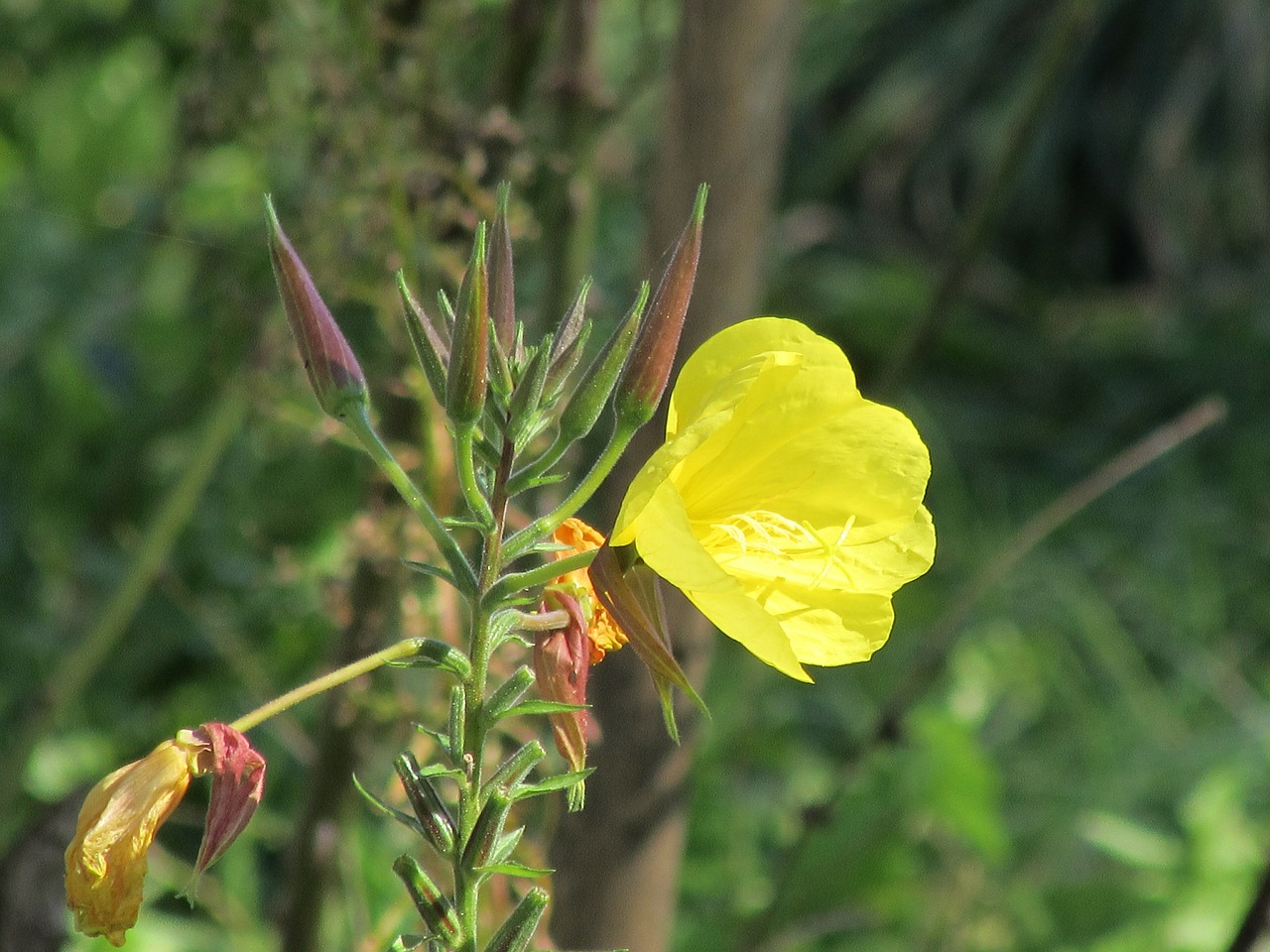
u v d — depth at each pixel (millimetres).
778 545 812
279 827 1410
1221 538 2615
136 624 1604
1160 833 1792
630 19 1952
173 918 1317
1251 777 1880
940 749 1433
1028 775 1876
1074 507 1252
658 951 1089
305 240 1095
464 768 789
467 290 769
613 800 1057
